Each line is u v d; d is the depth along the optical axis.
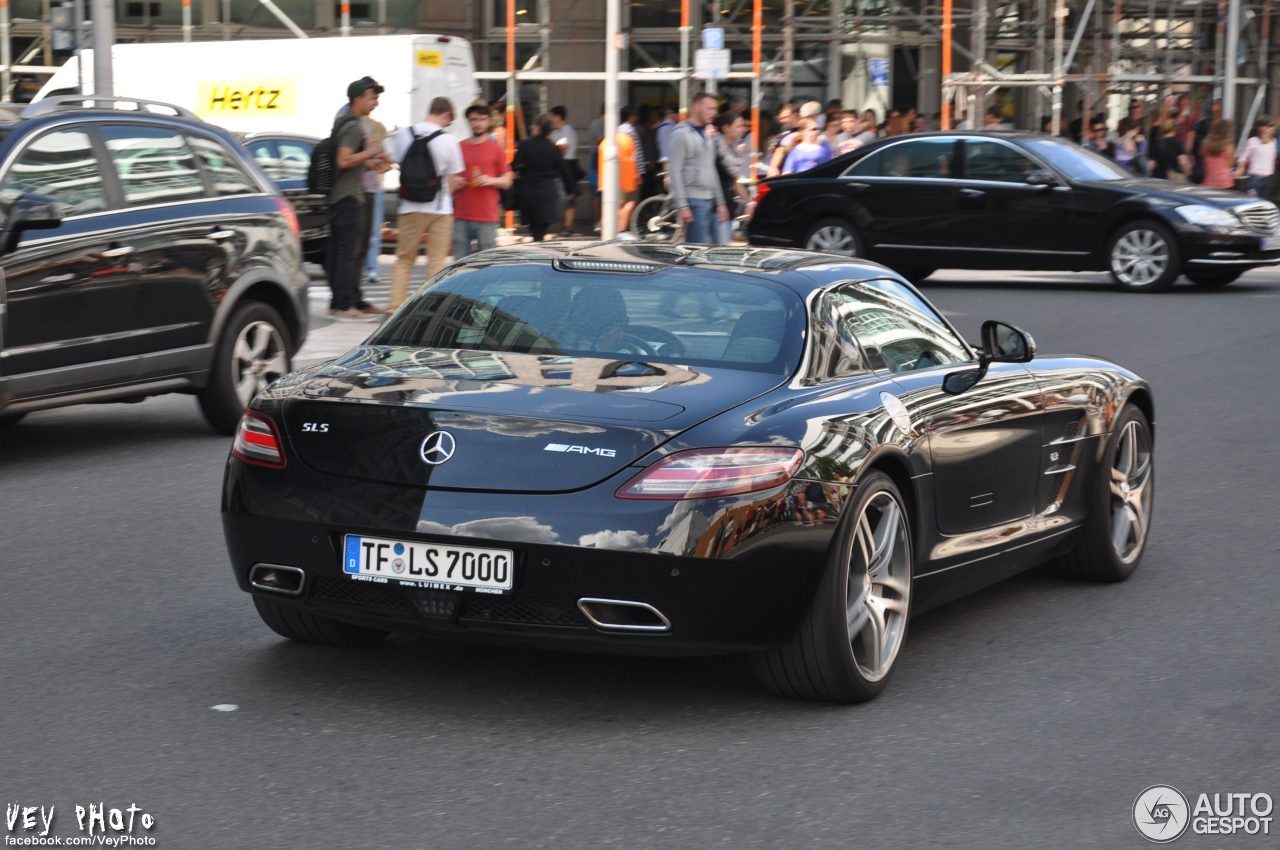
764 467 5.18
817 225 22.41
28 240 9.32
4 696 5.54
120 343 9.89
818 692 5.50
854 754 5.07
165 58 27.14
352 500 5.26
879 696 5.72
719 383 5.48
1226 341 16.36
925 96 33.31
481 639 5.25
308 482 5.36
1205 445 11.26
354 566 5.27
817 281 6.19
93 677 5.78
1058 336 16.66
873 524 5.68
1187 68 34.44
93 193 9.84
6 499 8.95
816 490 5.28
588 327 5.88
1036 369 7.20
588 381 5.47
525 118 32.12
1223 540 8.54
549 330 5.90
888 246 21.92
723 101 31.70
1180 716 5.54
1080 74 33.59
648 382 5.46
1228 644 6.53
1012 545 6.74
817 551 5.27
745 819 4.49
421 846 4.24
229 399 10.74
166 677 5.79
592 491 5.07
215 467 9.93
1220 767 5.01
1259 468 10.45
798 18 31.59
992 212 21.30
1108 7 33.09
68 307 9.55
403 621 5.28
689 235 18.34
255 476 5.46
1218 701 5.72
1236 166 28.84
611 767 4.91
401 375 5.62
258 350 10.97
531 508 5.07
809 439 5.35
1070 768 4.98
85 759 4.91
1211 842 4.39
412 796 4.62
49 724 5.25
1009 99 33.88
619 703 5.57
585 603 5.08
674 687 5.76
